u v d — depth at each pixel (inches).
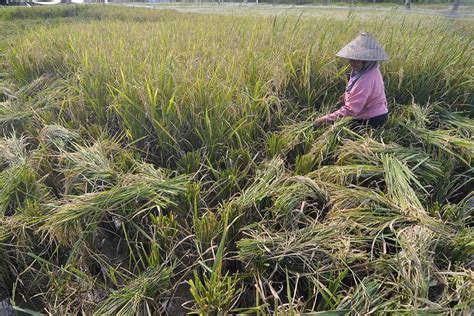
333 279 108.4
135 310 100.4
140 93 164.4
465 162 154.8
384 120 172.4
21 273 121.0
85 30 347.6
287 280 102.8
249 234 120.0
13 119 185.9
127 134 164.4
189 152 151.9
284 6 649.6
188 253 126.3
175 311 115.1
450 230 120.7
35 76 257.6
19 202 134.5
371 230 118.2
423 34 280.4
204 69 195.3
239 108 167.6
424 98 205.5
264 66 199.8
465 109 206.8
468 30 334.3
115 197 124.2
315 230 117.0
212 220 124.3
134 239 130.0
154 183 131.7
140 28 372.2
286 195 127.3
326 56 210.1
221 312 100.0
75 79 219.6
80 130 176.2
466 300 97.6
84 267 122.5
